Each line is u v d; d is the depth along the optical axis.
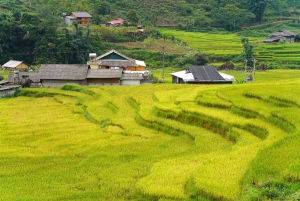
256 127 29.95
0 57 93.62
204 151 27.67
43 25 95.06
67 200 20.94
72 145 32.34
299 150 21.62
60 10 125.44
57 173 25.20
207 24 135.62
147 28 116.62
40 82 68.00
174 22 132.25
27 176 25.22
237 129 30.66
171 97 45.25
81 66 69.88
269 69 89.94
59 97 58.12
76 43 95.62
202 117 35.06
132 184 22.81
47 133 36.84
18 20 98.75
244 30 137.50
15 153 30.44
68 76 67.94
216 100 39.06
